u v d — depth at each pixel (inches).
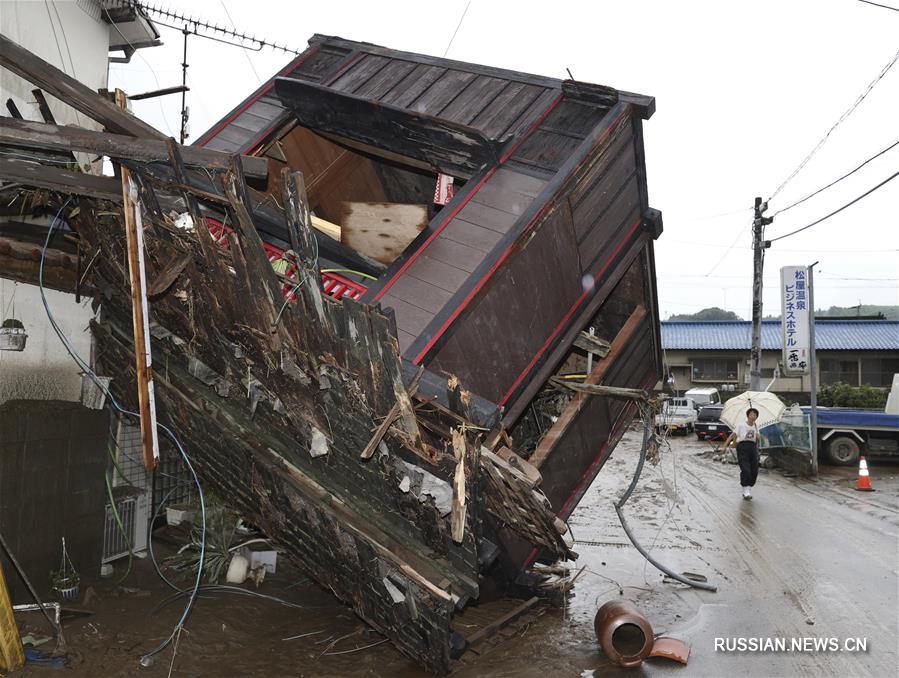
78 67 339.9
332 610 256.2
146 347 195.2
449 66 315.3
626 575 309.7
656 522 428.8
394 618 201.5
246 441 224.8
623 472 687.1
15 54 167.2
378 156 337.1
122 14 376.8
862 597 272.2
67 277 267.0
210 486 274.2
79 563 259.8
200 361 229.1
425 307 214.1
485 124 281.0
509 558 252.8
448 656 191.6
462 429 168.7
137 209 194.7
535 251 236.8
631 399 314.2
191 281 205.5
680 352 1684.3
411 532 193.9
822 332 1573.6
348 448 193.8
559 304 259.9
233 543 300.0
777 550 353.4
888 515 453.1
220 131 318.7
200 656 205.5
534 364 251.8
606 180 266.4
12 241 242.8
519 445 311.3
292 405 201.5
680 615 253.3
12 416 227.9
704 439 1099.3
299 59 345.7
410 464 181.3
